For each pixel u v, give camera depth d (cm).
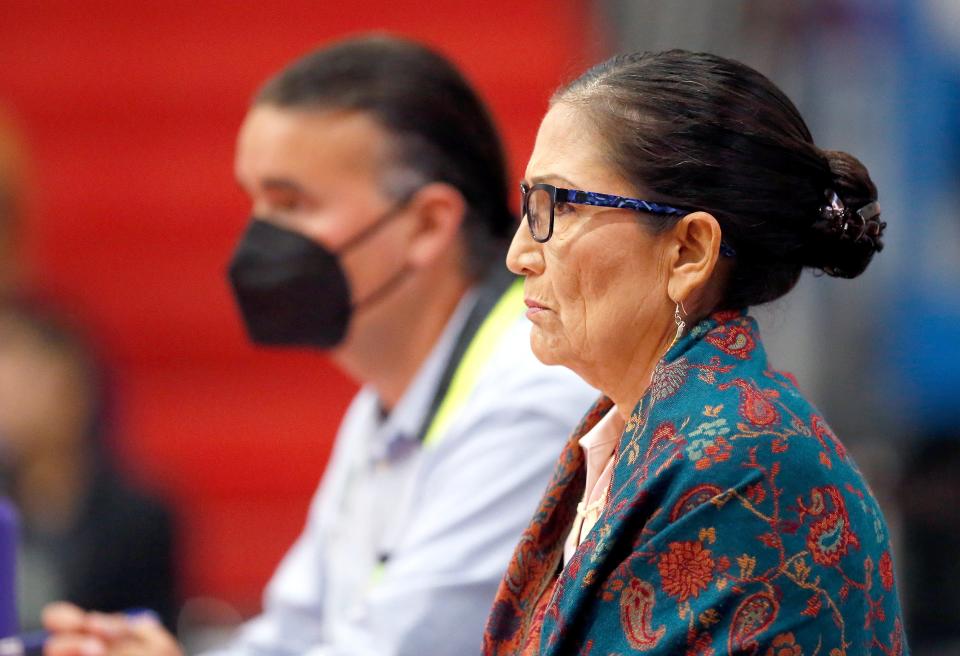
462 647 740
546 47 1861
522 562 525
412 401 818
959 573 1145
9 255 1344
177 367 1838
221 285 1866
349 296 806
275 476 1772
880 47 1366
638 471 471
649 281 483
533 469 750
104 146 1922
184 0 1944
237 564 1728
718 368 478
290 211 810
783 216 481
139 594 1178
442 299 823
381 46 818
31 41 1942
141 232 1889
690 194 475
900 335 1339
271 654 905
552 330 500
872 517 473
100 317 1855
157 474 1513
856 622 454
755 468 452
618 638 457
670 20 1395
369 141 799
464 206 816
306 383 1820
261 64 1914
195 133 1916
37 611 1119
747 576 445
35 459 1168
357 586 845
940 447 1203
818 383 1292
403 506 816
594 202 480
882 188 1366
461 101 820
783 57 1341
